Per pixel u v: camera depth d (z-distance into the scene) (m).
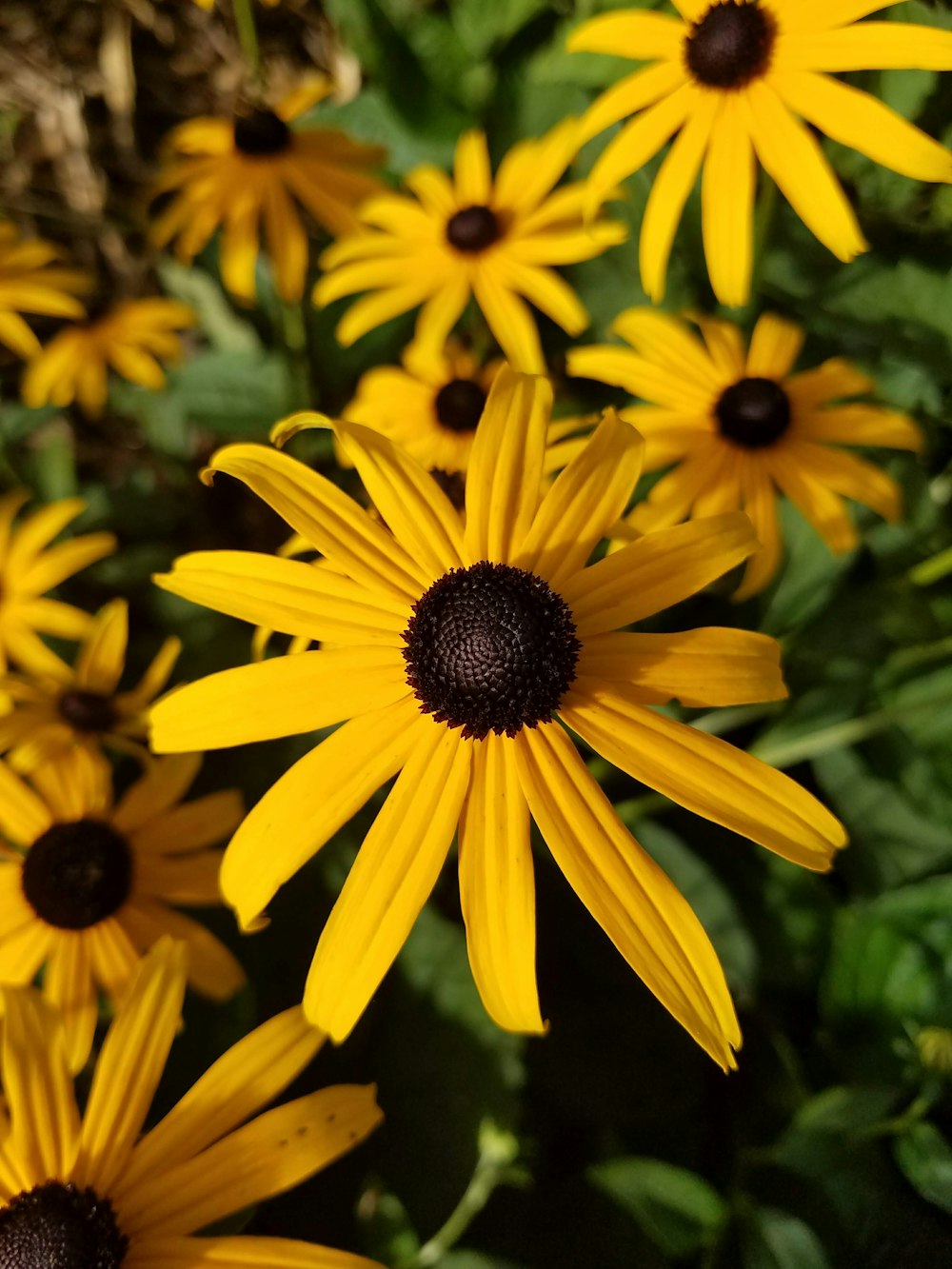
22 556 0.19
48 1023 0.11
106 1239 0.10
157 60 0.26
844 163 0.17
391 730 0.10
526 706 0.10
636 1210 0.15
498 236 0.19
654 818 0.17
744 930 0.16
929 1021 0.15
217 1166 0.10
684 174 0.15
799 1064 0.16
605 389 0.20
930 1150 0.13
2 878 0.15
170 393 0.23
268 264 0.23
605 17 0.16
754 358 0.16
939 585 0.17
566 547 0.11
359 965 0.10
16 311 0.23
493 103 0.22
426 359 0.18
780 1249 0.13
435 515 0.11
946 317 0.17
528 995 0.09
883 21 0.16
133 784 0.18
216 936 0.17
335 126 0.23
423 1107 0.15
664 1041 0.16
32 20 0.25
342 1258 0.10
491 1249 0.15
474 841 0.10
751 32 0.14
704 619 0.18
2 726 0.16
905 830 0.16
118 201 0.27
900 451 0.17
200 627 0.20
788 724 0.16
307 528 0.11
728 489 0.15
